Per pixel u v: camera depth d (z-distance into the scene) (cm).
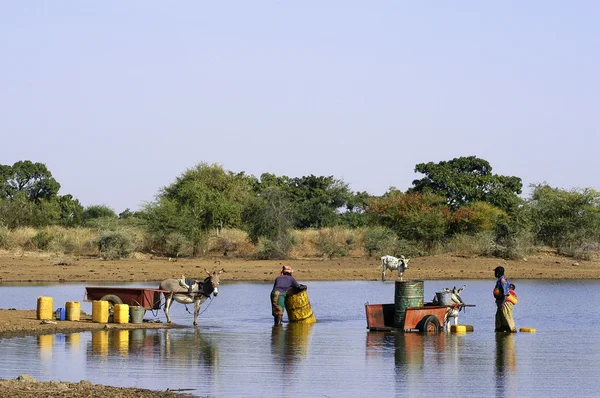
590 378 2155
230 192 10044
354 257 7475
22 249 7469
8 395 1722
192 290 3288
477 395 1934
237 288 5088
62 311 3278
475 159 10894
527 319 3616
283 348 2656
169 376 2130
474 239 7588
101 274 5706
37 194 12550
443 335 3048
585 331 3189
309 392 1952
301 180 12925
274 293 3350
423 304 3222
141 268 6169
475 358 2480
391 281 5669
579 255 7506
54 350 2530
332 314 3756
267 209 7612
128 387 1952
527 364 2375
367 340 2869
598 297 4625
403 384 2058
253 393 1931
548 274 6281
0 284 5116
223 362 2364
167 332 3038
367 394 1934
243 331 3111
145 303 3294
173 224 7569
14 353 2462
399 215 7956
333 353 2566
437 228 7725
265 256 7325
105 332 2970
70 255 7319
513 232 7681
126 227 7625
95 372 2170
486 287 5162
